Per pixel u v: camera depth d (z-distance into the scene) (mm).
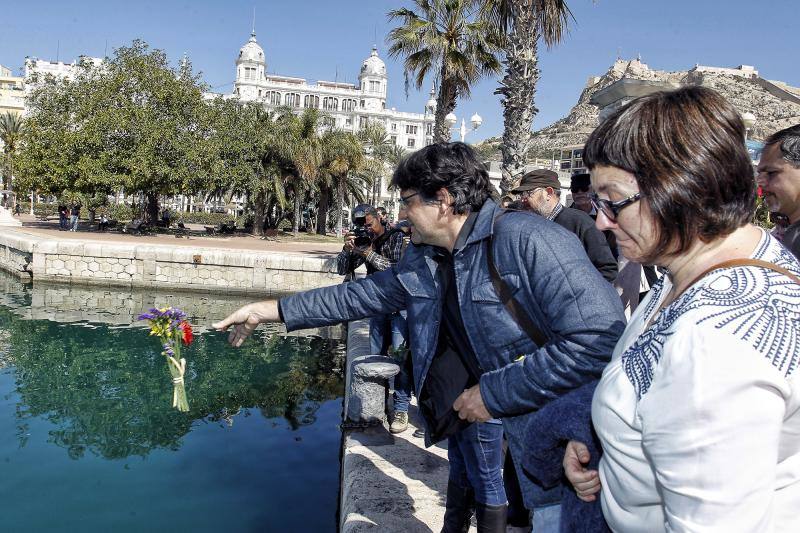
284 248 24484
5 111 72875
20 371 7977
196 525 3934
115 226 34969
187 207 64500
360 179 43844
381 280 2094
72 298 14727
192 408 6707
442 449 3916
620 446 951
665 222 935
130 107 28516
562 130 135625
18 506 4121
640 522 958
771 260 909
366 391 4262
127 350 9391
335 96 104438
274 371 8648
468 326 1722
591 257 3414
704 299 864
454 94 13469
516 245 1579
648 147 921
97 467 4906
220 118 31734
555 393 1449
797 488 832
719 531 760
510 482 2213
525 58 9164
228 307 15062
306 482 4734
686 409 793
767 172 1978
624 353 1020
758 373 758
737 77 124938
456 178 1673
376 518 2852
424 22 12898
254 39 102625
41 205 44594
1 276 17719
